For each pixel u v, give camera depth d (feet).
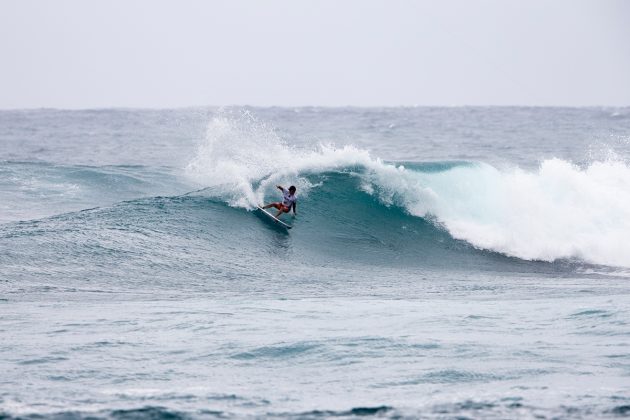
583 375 89.25
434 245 250.98
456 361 96.48
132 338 110.93
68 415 75.00
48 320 125.39
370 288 180.96
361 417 75.25
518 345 104.68
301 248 233.55
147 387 86.02
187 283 178.81
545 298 157.38
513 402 78.95
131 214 238.89
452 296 164.45
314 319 127.24
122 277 178.81
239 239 230.68
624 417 73.82
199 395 83.05
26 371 91.76
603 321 120.26
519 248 248.11
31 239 202.28
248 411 77.36
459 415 75.15
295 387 86.38
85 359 98.12
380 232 256.32
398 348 103.76
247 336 112.16
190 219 239.09
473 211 268.00
